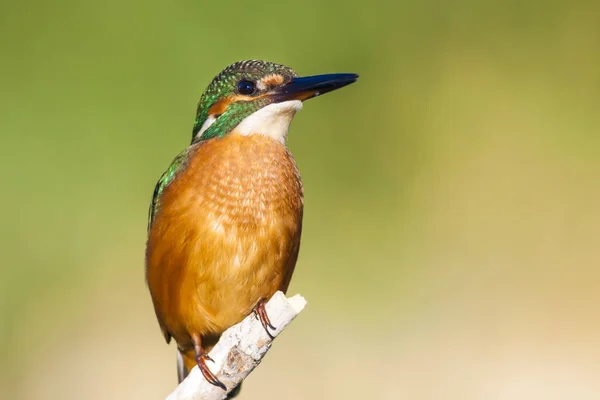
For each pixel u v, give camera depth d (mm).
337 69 16312
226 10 15906
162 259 7023
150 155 15203
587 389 12266
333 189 15719
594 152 16234
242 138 7117
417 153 16250
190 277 6926
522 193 15773
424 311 13844
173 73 15594
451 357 12953
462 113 16609
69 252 14406
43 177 14836
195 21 15719
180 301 7047
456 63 16828
